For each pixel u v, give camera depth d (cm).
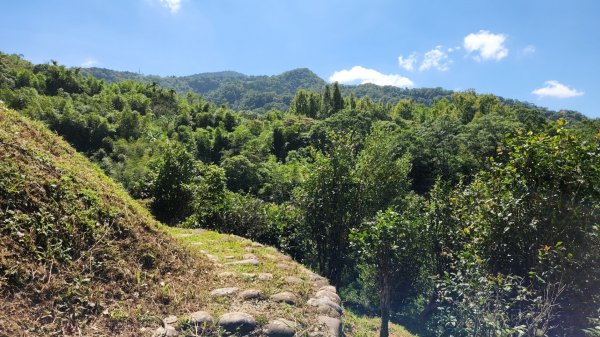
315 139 4534
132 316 330
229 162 3894
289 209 1162
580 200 474
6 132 415
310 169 1096
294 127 5212
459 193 984
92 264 352
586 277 469
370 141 1138
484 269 466
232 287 441
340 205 1033
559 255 445
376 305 1211
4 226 316
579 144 477
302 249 1149
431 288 1126
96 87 7612
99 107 6053
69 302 307
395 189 1114
